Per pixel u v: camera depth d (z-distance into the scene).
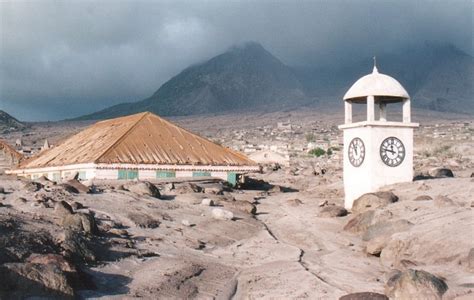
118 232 18.47
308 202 33.88
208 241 20.27
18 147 128.88
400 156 28.72
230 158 41.44
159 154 38.56
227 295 13.91
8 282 11.25
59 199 21.42
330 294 13.92
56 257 12.73
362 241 21.38
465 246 16.38
